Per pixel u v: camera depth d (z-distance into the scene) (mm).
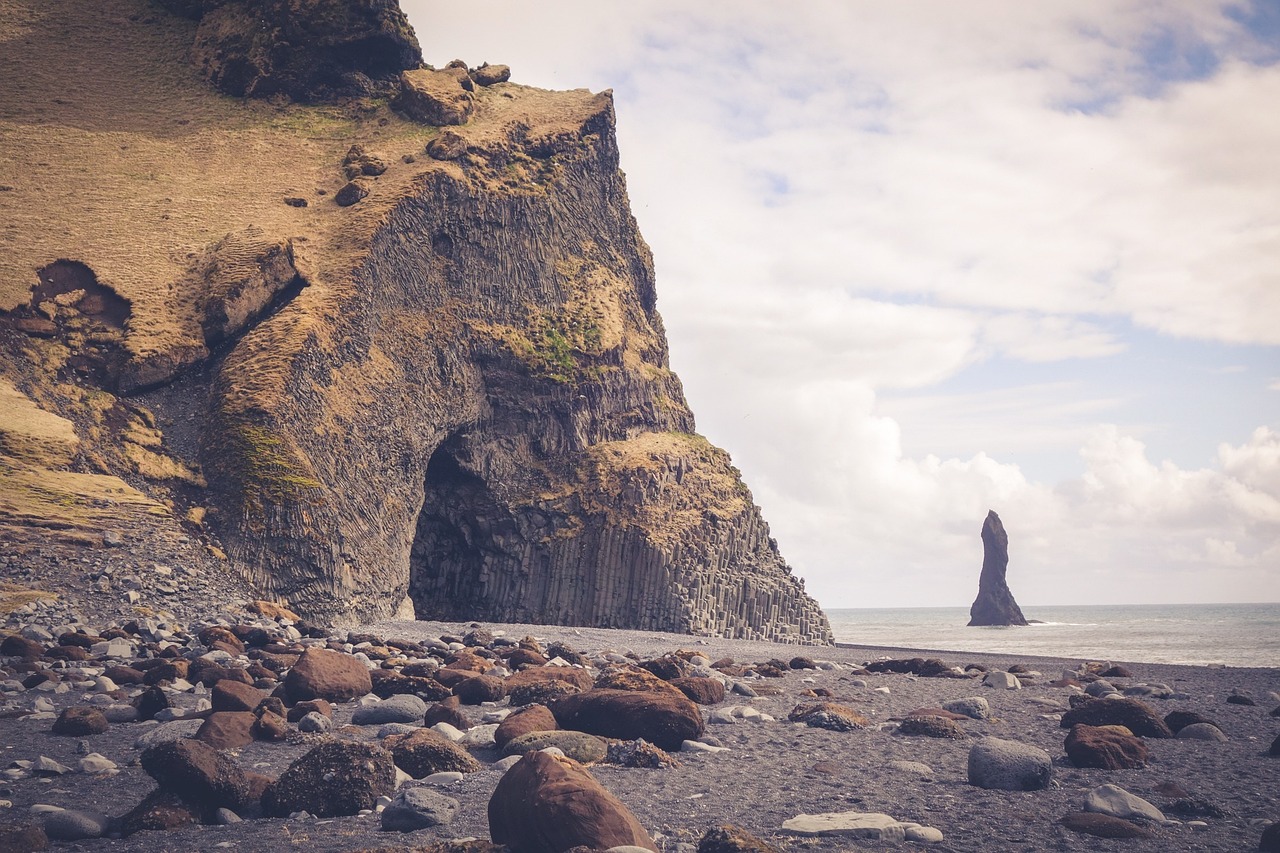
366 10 67188
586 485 58312
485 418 57438
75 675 17297
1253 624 127312
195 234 50719
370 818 8867
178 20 74000
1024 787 9875
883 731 13602
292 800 9023
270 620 30438
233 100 66375
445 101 64000
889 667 23078
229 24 69312
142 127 61125
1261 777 10523
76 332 43688
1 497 32594
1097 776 10602
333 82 67125
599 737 11844
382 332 50719
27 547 30469
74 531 32312
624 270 68938
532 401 58719
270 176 57531
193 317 45438
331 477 43375
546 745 11133
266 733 12273
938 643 86188
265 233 50000
